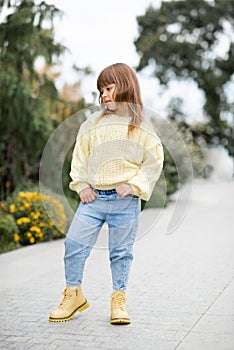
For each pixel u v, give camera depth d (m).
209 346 3.42
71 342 3.50
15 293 4.81
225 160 24.31
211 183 20.41
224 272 5.64
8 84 8.96
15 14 8.50
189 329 3.75
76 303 4.00
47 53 9.10
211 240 7.88
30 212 7.87
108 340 3.54
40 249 7.22
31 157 9.92
